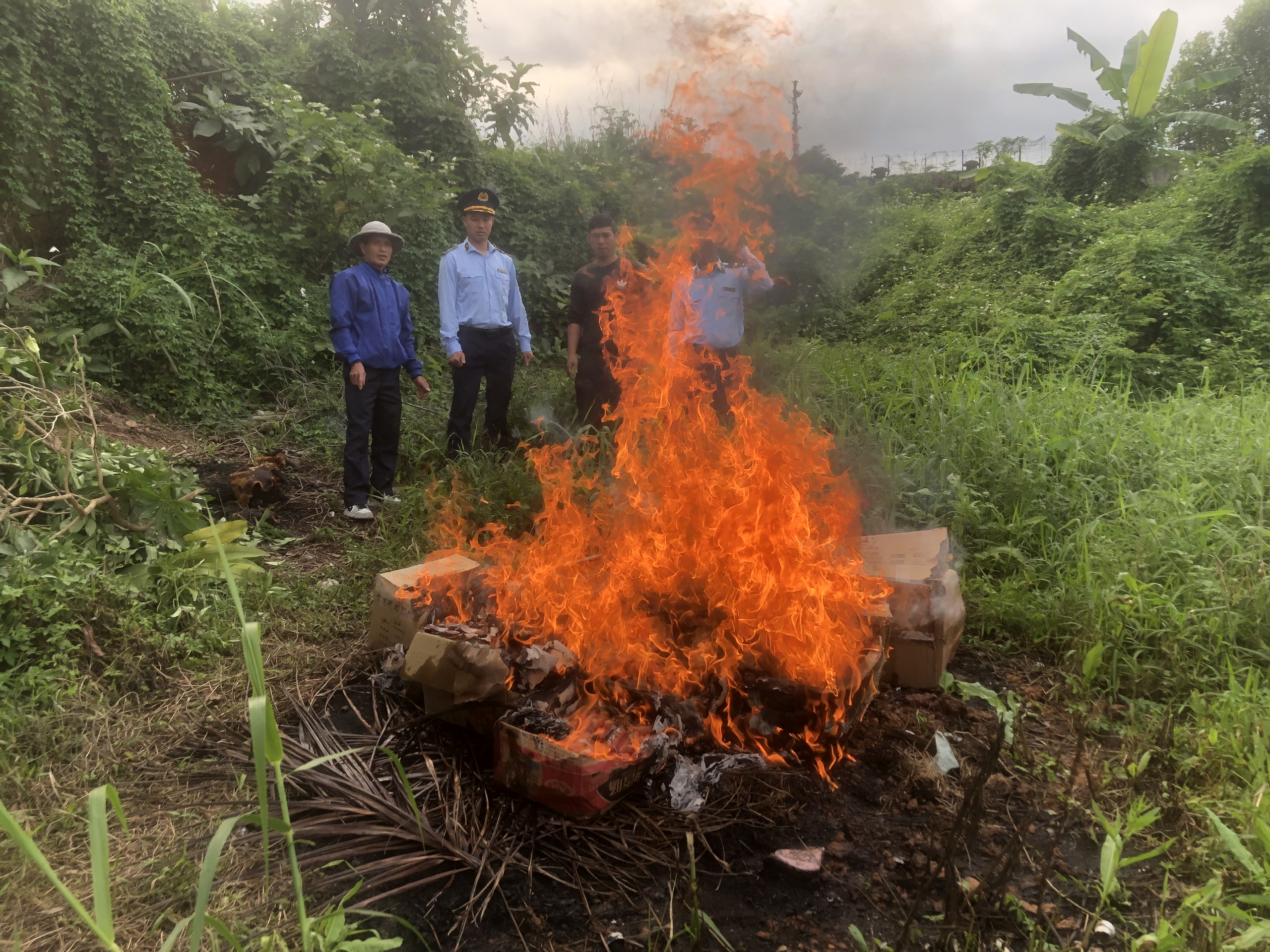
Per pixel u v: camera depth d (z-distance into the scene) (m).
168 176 7.31
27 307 6.21
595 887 2.13
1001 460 4.82
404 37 10.45
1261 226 10.09
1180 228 10.57
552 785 2.32
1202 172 11.38
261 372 7.19
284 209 8.16
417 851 2.22
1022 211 11.62
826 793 2.51
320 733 2.74
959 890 1.97
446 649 2.62
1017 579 3.94
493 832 2.28
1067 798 2.46
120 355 6.40
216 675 3.07
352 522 5.05
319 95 9.64
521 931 1.98
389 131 9.85
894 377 6.50
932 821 2.35
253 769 2.53
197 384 6.62
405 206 8.35
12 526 3.36
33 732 2.51
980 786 2.10
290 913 1.95
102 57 6.99
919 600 3.11
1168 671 3.06
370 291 5.11
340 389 7.29
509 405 6.93
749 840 2.31
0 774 2.34
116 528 3.75
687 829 2.33
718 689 2.73
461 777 2.52
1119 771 2.59
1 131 6.31
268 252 7.86
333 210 8.22
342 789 2.39
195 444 6.14
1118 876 2.17
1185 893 2.11
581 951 1.93
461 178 10.05
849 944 1.95
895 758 2.65
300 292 7.82
